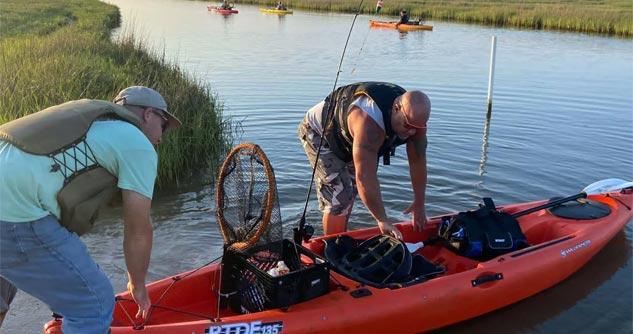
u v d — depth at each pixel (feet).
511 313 14.57
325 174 15.89
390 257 13.74
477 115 33.24
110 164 8.86
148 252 9.43
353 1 146.92
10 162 8.33
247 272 12.37
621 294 15.46
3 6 103.35
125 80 28.07
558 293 15.46
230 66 48.98
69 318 9.34
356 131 13.73
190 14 118.01
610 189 19.34
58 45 37.70
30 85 24.73
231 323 11.41
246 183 12.76
